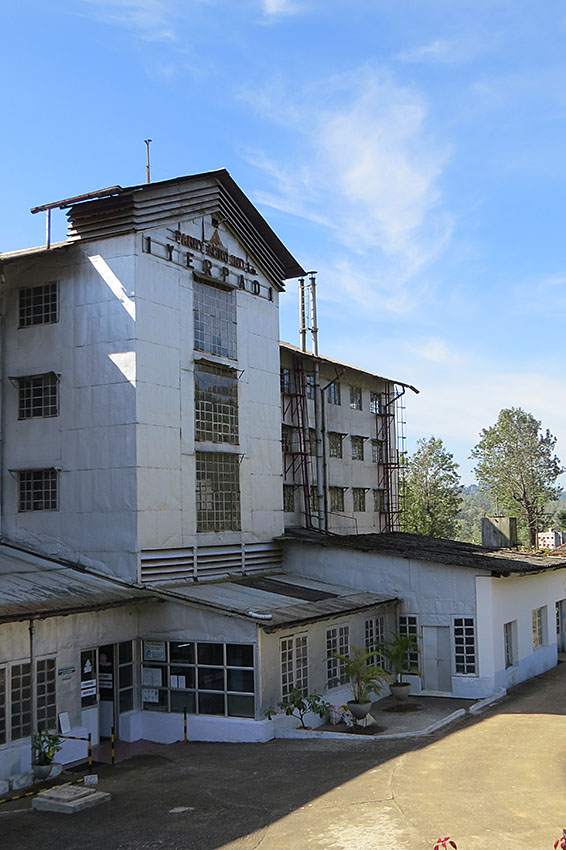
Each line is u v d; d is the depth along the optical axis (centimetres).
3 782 1675
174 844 1269
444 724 2120
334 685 2377
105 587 2128
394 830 1246
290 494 3484
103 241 2339
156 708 2155
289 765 1739
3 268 2380
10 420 2439
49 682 1884
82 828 1388
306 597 2405
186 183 2516
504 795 1430
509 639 2764
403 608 2656
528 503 7150
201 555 2442
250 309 2803
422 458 6606
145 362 2289
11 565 2181
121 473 2239
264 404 2834
